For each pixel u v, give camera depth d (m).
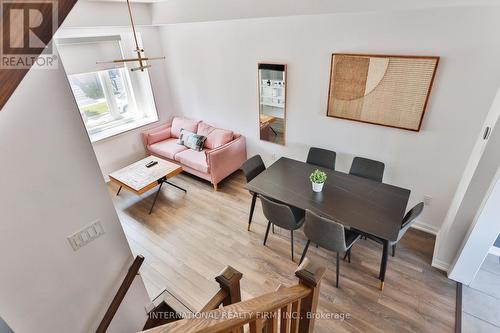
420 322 2.47
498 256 3.03
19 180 1.31
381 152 3.52
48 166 1.41
